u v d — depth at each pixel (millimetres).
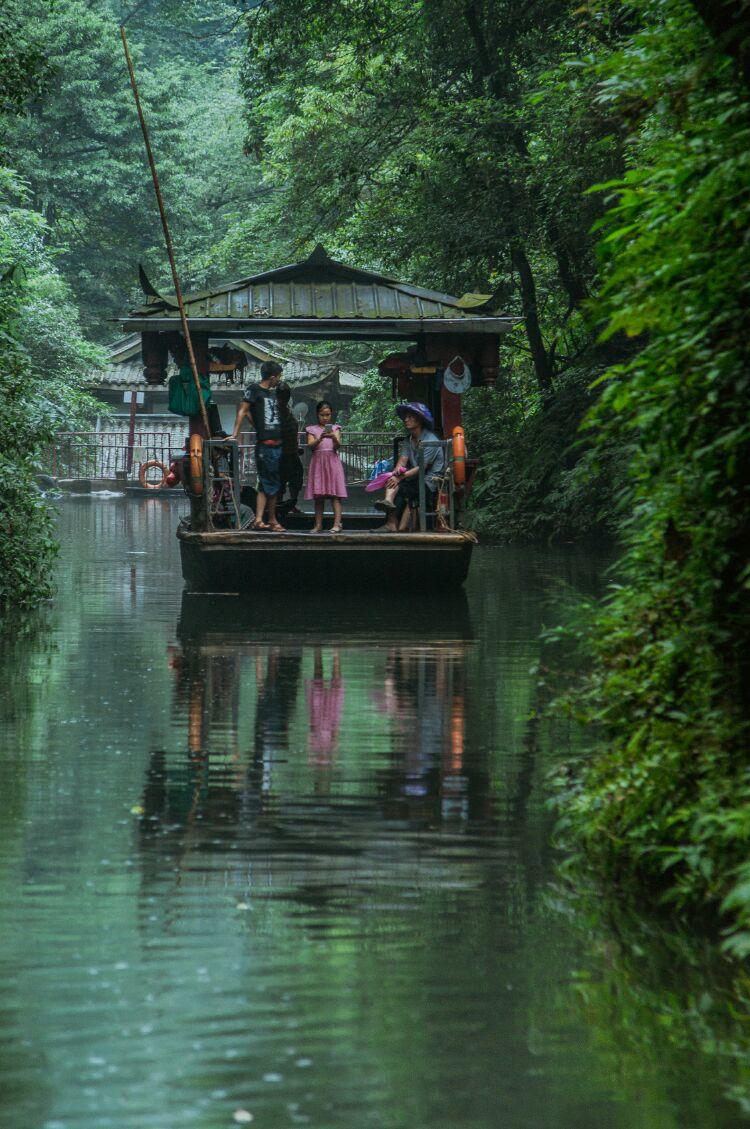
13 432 30109
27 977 8867
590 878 11055
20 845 11828
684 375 10469
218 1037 8023
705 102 11125
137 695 19266
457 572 33250
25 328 91750
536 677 20797
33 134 115562
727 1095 7375
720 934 9789
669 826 10883
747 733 10648
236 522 34719
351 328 35531
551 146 46875
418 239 57531
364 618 28719
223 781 14141
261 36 61844
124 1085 7422
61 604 31438
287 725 17156
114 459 106062
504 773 14555
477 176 54812
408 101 61031
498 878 11031
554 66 46688
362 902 10445
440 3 56000
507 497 57969
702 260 10398
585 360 55438
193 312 35250
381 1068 7648
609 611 12484
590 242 50875
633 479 12008
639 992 8719
